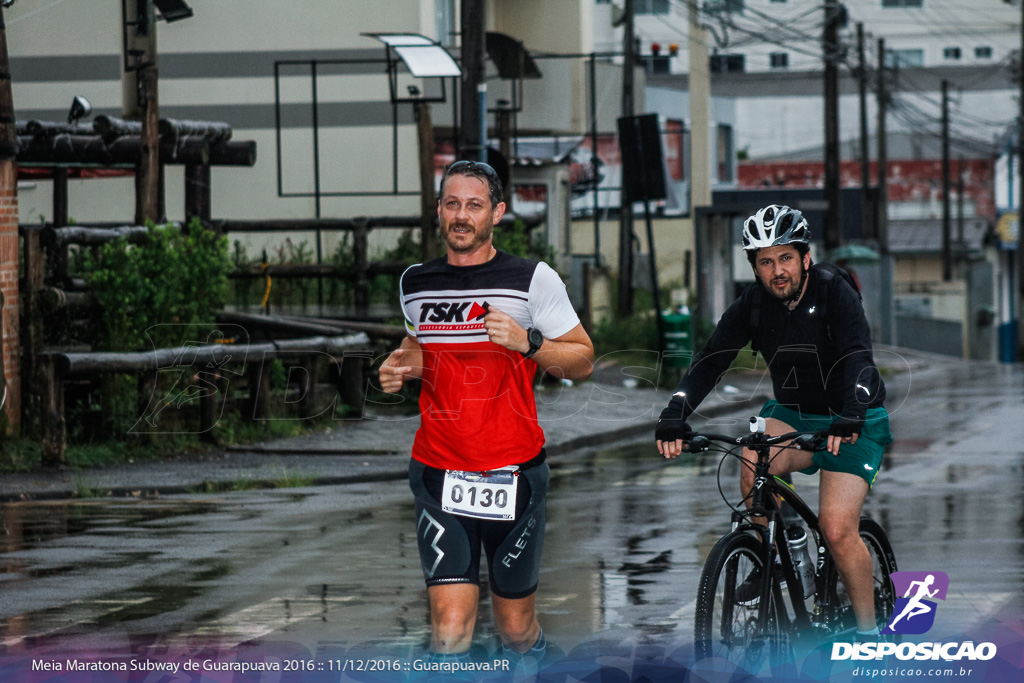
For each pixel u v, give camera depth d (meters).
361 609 11.87
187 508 17.80
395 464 21.91
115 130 26.14
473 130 29.27
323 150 42.09
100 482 19.45
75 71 39.56
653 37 101.00
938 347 87.62
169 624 11.32
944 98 91.12
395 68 35.56
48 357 20.42
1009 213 100.69
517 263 8.32
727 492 19.75
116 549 14.73
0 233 21.53
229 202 42.38
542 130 47.72
